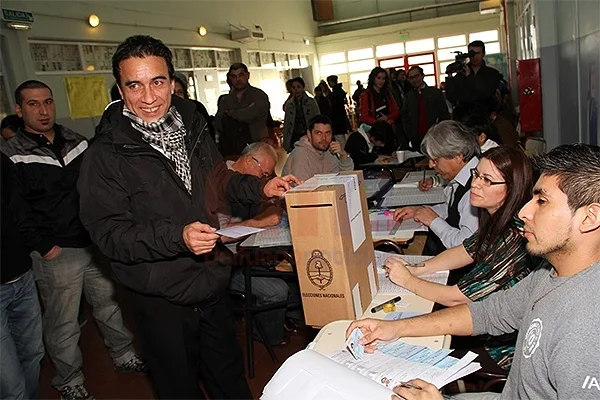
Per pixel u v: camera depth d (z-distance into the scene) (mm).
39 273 2424
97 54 6719
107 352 3061
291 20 13586
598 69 2539
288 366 1150
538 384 1034
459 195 2326
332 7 14898
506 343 1655
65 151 2479
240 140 4906
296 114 6199
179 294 1603
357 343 1312
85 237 2453
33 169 2332
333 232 1399
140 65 1478
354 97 9773
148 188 1545
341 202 1421
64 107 6051
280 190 1706
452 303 1607
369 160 4852
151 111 1529
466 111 4227
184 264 1590
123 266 1585
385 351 1311
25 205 2184
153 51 1496
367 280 1596
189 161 1639
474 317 1391
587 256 999
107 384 2699
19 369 1980
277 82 12844
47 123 2406
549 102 4141
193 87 9289
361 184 1601
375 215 2654
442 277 1826
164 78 1522
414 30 14078
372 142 5785
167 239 1440
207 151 1741
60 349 2477
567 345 951
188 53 9156
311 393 1067
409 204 2871
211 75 9836
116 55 1497
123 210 1536
